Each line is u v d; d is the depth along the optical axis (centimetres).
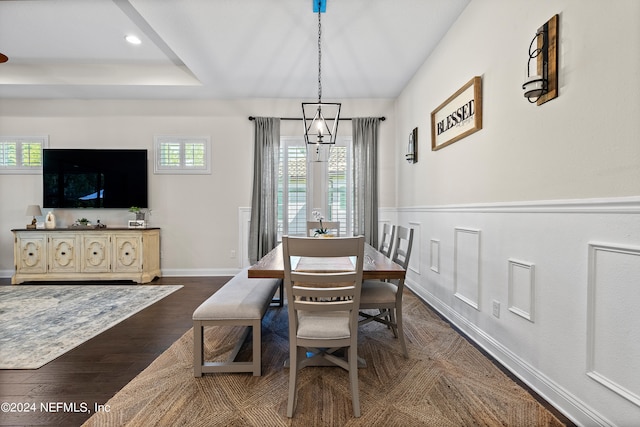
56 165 434
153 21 263
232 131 450
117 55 363
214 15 255
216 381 172
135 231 405
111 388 166
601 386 125
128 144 445
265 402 153
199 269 451
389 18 259
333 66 348
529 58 159
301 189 456
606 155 124
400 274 165
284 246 142
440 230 287
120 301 325
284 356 203
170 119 448
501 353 192
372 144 445
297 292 145
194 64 342
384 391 162
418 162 352
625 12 116
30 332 242
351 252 141
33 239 398
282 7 246
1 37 321
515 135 181
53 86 394
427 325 254
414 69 354
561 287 146
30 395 159
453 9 245
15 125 439
